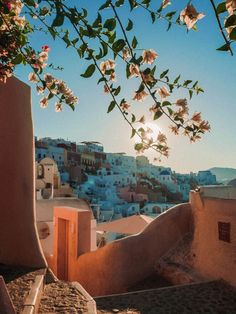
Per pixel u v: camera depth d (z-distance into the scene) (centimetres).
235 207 685
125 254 869
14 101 719
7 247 680
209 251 751
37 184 3075
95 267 942
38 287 535
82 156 8469
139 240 887
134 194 7538
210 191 968
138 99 200
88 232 1048
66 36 223
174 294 649
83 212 1042
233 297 625
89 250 1046
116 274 871
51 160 3300
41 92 265
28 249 689
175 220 913
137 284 856
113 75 212
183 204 928
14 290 523
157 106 197
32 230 707
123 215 6494
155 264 884
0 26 243
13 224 691
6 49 250
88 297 543
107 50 198
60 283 612
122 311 580
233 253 676
